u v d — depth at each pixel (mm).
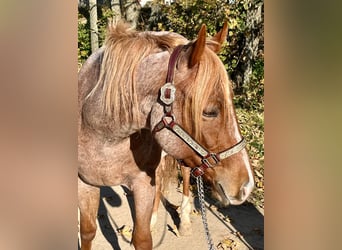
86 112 1843
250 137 5293
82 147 1928
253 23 6996
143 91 1669
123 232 3250
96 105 1780
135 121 1689
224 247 3051
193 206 3834
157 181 2955
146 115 1687
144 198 2010
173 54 1646
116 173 1947
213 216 3623
